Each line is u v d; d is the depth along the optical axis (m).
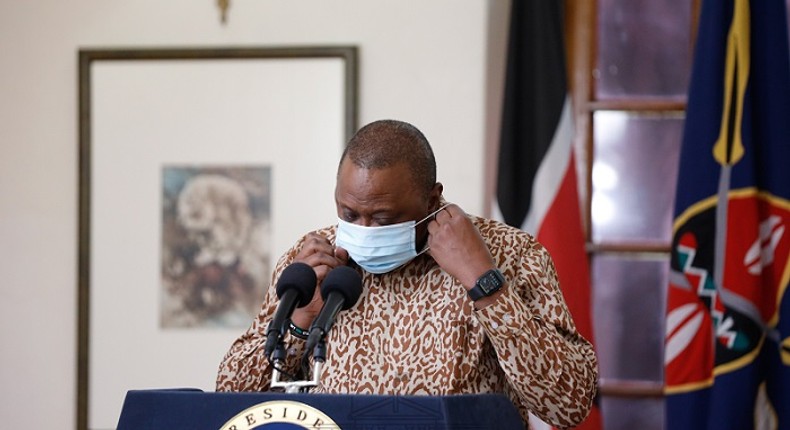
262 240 10.27
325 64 10.19
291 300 4.95
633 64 10.65
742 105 9.33
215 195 10.31
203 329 10.31
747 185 9.26
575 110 10.61
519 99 10.10
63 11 10.48
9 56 10.49
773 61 9.42
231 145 10.29
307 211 10.22
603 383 10.55
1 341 10.43
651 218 10.57
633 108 10.54
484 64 10.15
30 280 10.45
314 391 5.58
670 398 9.41
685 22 10.61
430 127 10.16
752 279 9.20
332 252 5.54
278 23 10.29
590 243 10.54
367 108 10.21
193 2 10.38
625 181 10.61
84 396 10.27
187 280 10.32
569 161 9.91
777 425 9.15
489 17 10.52
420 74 10.16
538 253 5.83
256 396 4.44
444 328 5.53
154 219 10.34
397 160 5.43
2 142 10.47
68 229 10.44
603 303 10.58
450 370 5.43
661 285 10.54
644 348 10.55
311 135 10.20
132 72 10.35
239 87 10.29
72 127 10.45
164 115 10.32
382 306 5.70
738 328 9.15
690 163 9.50
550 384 5.29
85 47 10.45
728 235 9.27
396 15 10.22
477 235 5.41
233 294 10.30
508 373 5.29
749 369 9.10
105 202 10.35
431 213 5.71
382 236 5.45
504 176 9.91
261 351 5.74
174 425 4.44
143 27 10.41
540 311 5.65
